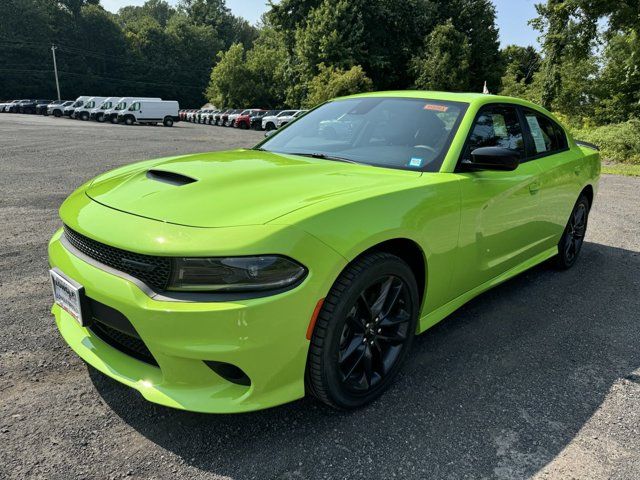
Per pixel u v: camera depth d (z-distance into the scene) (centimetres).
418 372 273
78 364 267
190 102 8562
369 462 202
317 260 196
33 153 1300
